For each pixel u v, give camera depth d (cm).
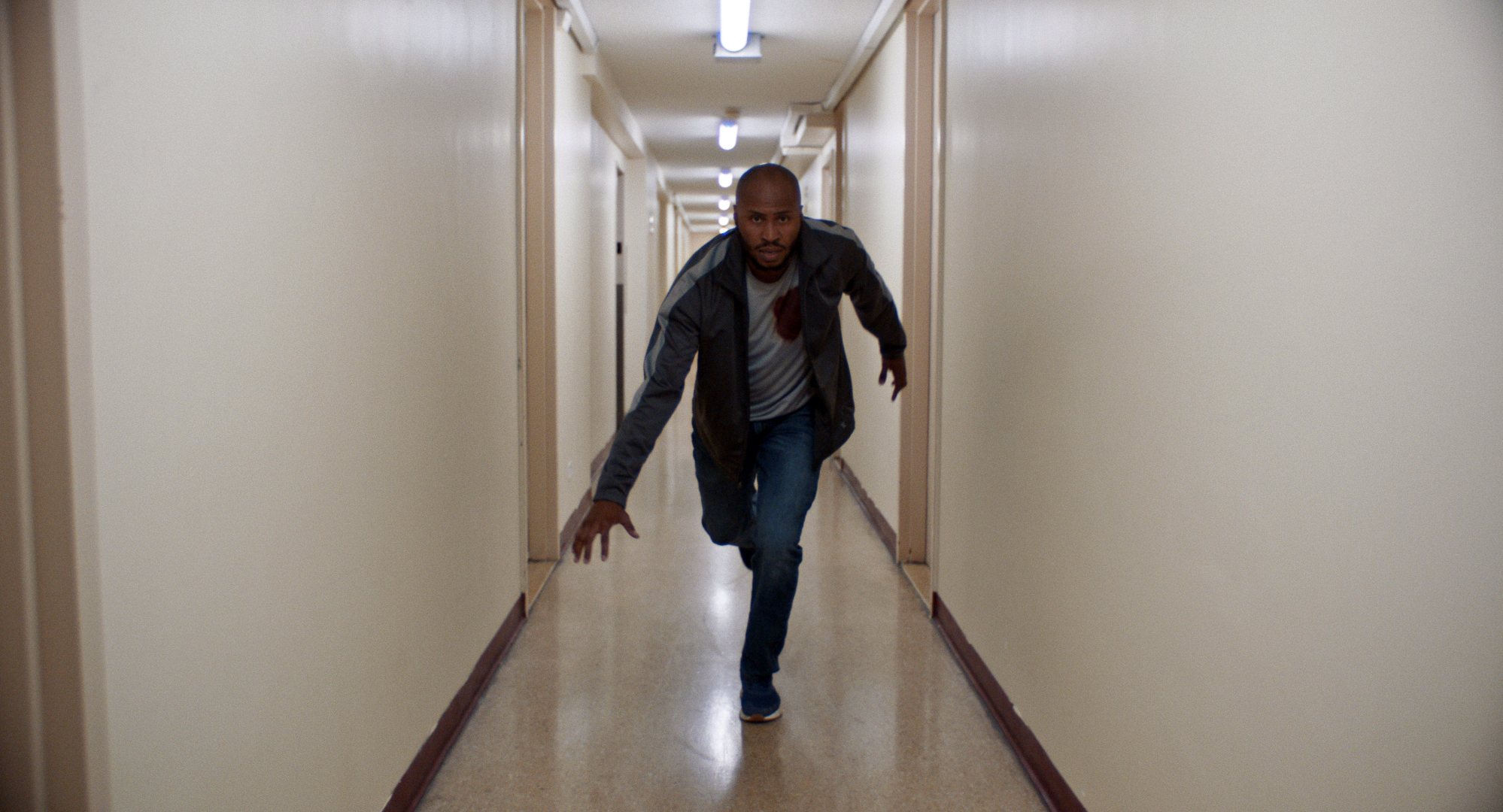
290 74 136
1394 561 93
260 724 128
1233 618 122
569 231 430
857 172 564
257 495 126
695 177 1109
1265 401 114
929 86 393
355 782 165
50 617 92
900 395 395
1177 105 138
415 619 199
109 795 96
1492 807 84
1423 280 88
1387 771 94
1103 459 170
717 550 419
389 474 181
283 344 134
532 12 374
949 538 306
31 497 90
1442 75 86
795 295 225
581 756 224
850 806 203
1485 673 84
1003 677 239
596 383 593
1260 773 116
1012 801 205
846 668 281
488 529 267
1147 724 150
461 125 233
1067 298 190
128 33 97
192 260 110
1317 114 104
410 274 192
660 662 285
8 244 88
